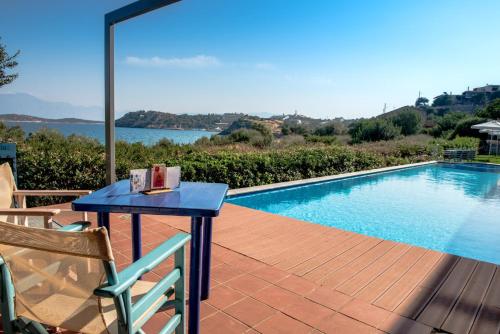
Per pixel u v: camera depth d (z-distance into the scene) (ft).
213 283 8.98
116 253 10.84
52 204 19.16
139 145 35.60
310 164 33.58
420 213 26.23
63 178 19.38
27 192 8.58
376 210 27.04
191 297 6.53
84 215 8.16
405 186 37.42
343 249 11.84
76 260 3.96
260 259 10.73
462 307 8.00
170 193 7.54
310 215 25.45
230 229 13.87
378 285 9.10
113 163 13.98
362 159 42.04
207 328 6.97
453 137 79.15
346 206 28.25
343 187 36.29
